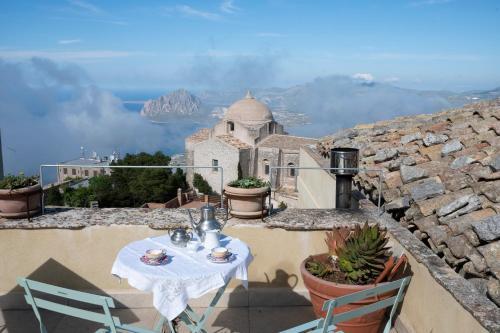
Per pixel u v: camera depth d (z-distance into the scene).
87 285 4.47
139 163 51.50
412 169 5.35
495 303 2.88
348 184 4.95
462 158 5.26
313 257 4.07
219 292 3.33
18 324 4.21
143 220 4.41
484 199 4.12
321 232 4.44
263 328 4.16
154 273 3.00
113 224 4.35
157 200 48.59
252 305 4.54
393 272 3.59
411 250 3.65
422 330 3.45
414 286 3.64
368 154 7.55
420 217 4.39
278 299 4.54
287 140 51.81
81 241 4.39
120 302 4.47
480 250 3.32
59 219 4.44
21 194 4.32
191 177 55.97
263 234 4.44
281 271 4.50
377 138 8.59
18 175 4.45
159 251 3.28
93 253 4.41
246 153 51.72
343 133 9.92
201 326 3.32
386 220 4.50
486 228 3.42
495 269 3.08
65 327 4.16
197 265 3.15
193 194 49.50
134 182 48.97
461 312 2.82
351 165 4.89
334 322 2.66
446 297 3.05
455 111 8.49
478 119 6.96
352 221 4.48
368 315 3.58
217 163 52.53
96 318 2.73
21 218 4.42
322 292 3.64
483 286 3.07
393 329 4.04
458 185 4.62
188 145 57.41
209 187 52.84
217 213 4.68
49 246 4.39
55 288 2.70
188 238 3.55
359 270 3.61
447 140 6.43
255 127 52.94
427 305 3.37
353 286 3.51
